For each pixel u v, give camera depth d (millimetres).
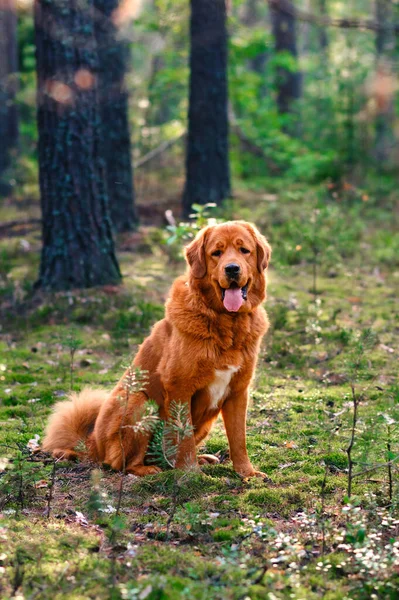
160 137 20312
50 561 3701
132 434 5145
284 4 10812
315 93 23500
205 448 5809
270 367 7695
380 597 3463
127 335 8594
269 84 22172
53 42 9383
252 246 5074
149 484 4836
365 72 20141
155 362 5238
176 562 3719
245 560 3682
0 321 9164
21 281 10539
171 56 18750
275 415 6395
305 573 3674
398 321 9172
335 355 7977
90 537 4004
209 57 13594
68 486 4895
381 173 19562
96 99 9742
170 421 4777
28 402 6781
